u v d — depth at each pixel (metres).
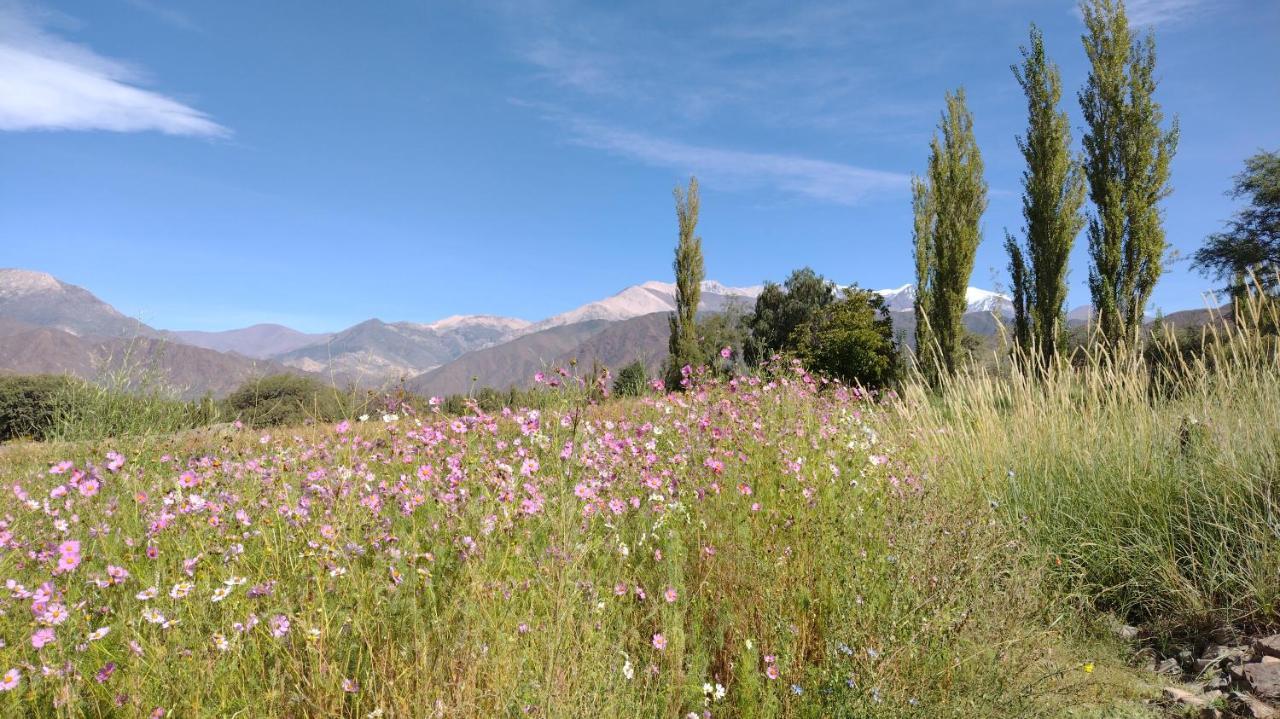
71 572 2.28
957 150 19.33
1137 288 14.89
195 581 2.23
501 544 2.59
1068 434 4.71
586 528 2.76
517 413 3.64
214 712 1.77
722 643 2.67
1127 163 15.02
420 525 2.88
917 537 2.89
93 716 1.82
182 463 3.94
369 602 2.25
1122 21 15.16
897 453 4.84
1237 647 3.06
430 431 3.66
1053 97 16.08
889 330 23.28
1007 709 2.34
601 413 5.11
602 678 2.04
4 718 1.70
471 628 2.12
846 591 2.78
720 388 5.65
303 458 3.64
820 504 3.58
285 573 2.37
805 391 6.15
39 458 5.10
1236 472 3.81
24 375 13.37
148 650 1.89
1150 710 2.67
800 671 2.50
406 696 1.91
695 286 29.38
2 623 2.01
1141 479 4.07
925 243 22.12
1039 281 16.22
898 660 2.40
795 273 42.00
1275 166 24.08
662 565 2.90
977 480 4.46
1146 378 4.87
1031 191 16.42
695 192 29.48
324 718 1.85
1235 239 25.42
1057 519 4.11
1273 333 4.36
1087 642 3.24
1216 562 3.48
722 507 3.55
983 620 2.58
